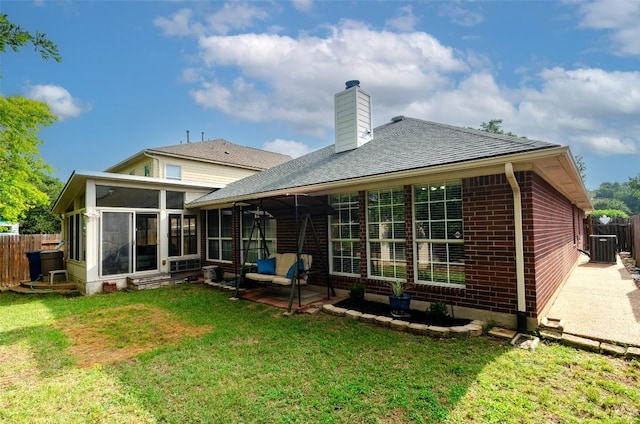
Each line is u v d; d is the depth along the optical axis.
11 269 12.18
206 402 3.43
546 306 5.76
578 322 5.32
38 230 24.05
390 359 4.33
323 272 7.93
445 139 7.23
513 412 3.10
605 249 12.88
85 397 3.60
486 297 5.53
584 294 7.32
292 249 9.00
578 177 6.55
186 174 17.05
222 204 10.66
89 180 9.42
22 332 5.95
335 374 3.96
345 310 6.40
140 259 10.42
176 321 6.41
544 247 5.87
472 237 5.70
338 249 7.98
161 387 3.79
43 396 3.63
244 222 10.69
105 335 5.70
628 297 6.98
